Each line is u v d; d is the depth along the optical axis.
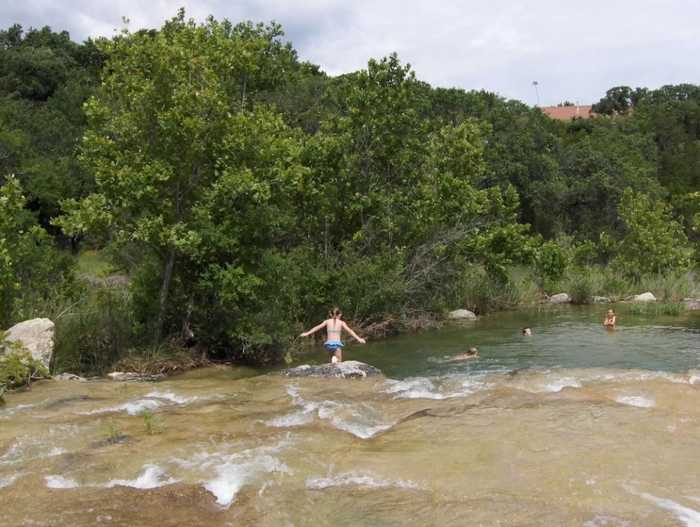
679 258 35.88
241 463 7.66
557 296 32.34
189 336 16.81
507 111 57.81
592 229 52.03
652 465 7.34
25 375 12.69
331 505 6.45
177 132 15.59
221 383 12.79
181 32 18.53
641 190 53.47
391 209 25.08
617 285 33.97
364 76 24.89
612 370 12.76
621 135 74.69
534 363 15.76
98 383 12.95
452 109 53.19
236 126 16.28
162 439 8.65
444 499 6.51
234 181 15.56
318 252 23.42
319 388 11.91
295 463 7.63
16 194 15.95
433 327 23.62
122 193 15.39
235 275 15.90
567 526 5.87
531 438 8.30
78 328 15.68
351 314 21.45
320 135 24.22
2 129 44.34
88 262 31.41
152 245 16.16
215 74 16.98
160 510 6.40
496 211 30.05
